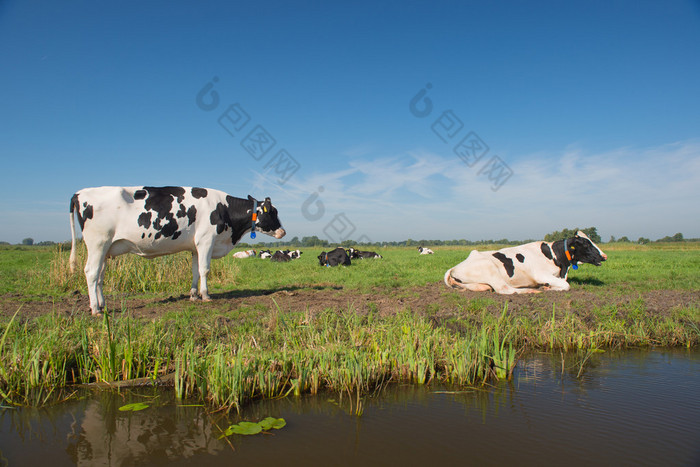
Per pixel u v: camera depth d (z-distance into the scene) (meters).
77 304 8.14
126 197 7.55
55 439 2.96
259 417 3.33
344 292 9.34
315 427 3.12
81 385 4.05
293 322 5.62
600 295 8.44
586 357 4.91
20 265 17.16
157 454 2.72
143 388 3.99
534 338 5.53
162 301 8.40
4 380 3.91
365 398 3.73
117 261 11.00
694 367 4.62
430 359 4.25
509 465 2.56
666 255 23.86
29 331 5.37
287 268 17.17
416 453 2.71
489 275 9.04
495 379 4.19
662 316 6.54
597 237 39.56
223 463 2.59
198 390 3.87
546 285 9.29
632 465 2.56
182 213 8.05
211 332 5.38
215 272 12.39
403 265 16.89
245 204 9.08
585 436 2.95
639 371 4.47
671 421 3.21
